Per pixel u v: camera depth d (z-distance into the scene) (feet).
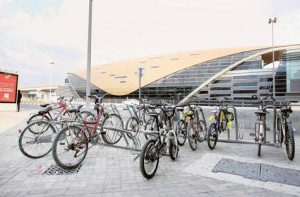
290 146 14.83
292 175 12.00
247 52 185.78
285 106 17.56
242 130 25.31
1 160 13.92
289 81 145.28
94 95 23.08
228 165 13.61
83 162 13.97
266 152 16.74
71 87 262.26
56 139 12.33
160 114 17.97
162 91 196.03
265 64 200.44
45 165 13.10
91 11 29.19
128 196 9.50
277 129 17.30
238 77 171.83
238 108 27.94
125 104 28.86
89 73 28.53
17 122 30.27
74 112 17.30
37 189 10.03
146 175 11.19
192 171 12.56
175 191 10.05
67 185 10.52
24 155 14.83
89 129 14.49
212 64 188.44
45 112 15.87
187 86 185.98
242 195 9.71
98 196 9.45
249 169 12.92
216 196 9.61
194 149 17.24
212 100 28.07
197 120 19.24
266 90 153.07
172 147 14.33
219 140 20.27
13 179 11.07
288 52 153.48
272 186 10.62
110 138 18.26
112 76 236.02
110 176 11.74
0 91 44.96
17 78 47.57
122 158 14.94
